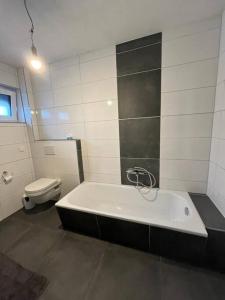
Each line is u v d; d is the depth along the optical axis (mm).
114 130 2102
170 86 1739
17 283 1251
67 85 2197
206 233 1210
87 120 2205
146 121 1923
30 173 2559
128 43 1806
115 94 1989
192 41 1574
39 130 2529
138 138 2004
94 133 2213
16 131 2314
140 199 2088
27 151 2496
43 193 2105
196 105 1683
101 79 2012
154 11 1350
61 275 1306
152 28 1597
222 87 1441
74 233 1806
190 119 1735
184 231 1264
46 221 2066
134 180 2150
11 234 1842
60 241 1691
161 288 1173
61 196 2498
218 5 1315
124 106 1979
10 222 2070
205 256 1303
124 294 1143
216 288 1158
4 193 2162
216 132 1569
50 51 1926
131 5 1259
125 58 1852
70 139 2307
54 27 1477
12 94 2318
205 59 1566
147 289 1170
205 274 1264
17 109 2449
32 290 1191
